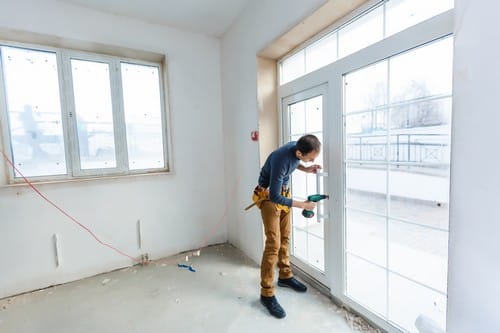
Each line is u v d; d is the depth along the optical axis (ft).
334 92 5.39
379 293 4.87
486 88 2.45
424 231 4.04
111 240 7.89
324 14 5.05
